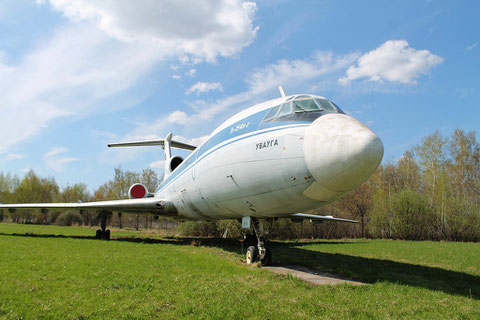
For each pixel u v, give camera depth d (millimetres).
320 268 7875
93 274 5766
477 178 33156
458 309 4312
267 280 5742
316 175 6066
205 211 11305
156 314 3697
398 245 17062
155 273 6035
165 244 12828
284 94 8859
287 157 6594
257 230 9055
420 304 4500
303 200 6891
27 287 4727
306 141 6293
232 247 12898
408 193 27906
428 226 27703
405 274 7293
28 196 53375
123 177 48812
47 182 58531
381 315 3924
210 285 5113
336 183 5953
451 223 27484
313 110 7117
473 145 34094
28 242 11336
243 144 7938
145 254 8828
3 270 5934
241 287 5062
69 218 41812
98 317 3561
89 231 23062
